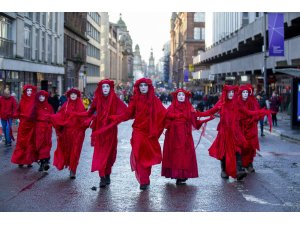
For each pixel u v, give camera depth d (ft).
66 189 28.30
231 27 170.50
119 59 485.97
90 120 31.40
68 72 187.62
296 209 23.86
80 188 28.66
